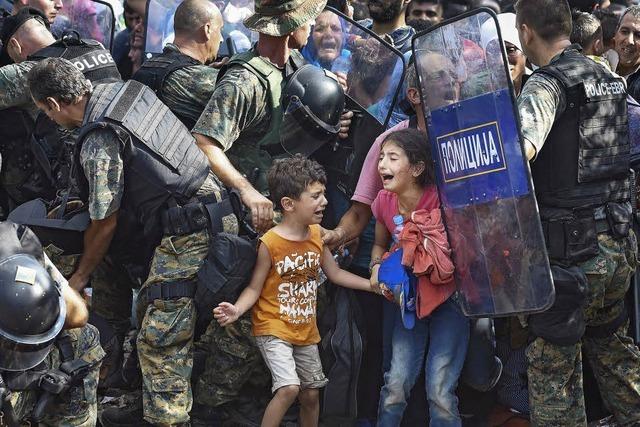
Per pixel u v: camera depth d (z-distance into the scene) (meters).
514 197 3.58
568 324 3.89
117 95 4.07
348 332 4.26
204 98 4.58
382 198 4.17
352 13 5.66
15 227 3.31
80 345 3.60
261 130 4.29
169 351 4.08
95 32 5.73
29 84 4.12
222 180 4.14
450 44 3.67
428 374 4.08
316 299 4.27
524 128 3.72
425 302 3.98
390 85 4.36
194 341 4.38
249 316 4.31
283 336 4.07
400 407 4.15
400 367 4.14
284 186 4.00
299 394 4.21
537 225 3.54
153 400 4.05
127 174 4.03
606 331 4.25
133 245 4.28
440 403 4.05
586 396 4.59
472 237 3.75
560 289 3.87
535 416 4.07
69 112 4.10
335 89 4.20
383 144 4.04
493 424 4.54
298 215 4.03
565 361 3.99
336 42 4.45
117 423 4.53
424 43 3.76
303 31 4.32
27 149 4.79
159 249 4.14
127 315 4.99
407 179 4.00
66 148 4.67
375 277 4.10
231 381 4.36
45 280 3.20
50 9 5.63
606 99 3.94
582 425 4.07
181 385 4.06
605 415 4.59
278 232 4.08
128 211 4.12
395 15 5.16
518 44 4.88
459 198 3.75
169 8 5.35
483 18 3.55
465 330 4.05
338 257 4.37
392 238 4.23
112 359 4.12
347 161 4.39
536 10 4.04
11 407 3.20
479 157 3.64
